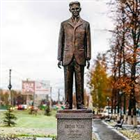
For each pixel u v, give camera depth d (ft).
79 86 58.90
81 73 58.95
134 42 141.28
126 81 146.92
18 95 571.69
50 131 122.62
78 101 59.00
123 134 129.70
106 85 289.74
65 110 57.16
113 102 278.67
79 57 58.49
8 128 132.26
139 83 146.30
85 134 56.70
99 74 300.81
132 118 176.04
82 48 58.70
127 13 137.80
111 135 126.11
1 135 100.53
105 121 237.04
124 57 143.54
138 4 134.72
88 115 56.75
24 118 206.39
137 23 137.18
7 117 152.35
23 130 123.24
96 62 302.45
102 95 302.86
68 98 59.21
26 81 364.17
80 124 56.80
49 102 402.93
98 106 308.81
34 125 157.38
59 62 59.67
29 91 364.58
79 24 58.75
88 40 59.00
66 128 56.80
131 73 145.79
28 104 443.73
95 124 199.31
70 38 58.59
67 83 59.16
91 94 309.01
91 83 305.12
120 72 179.83
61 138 56.75
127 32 145.18
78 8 58.90
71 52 58.54
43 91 365.81
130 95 159.02
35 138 93.76
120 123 166.20
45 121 186.09
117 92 233.76
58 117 56.80
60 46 59.36
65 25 59.00
